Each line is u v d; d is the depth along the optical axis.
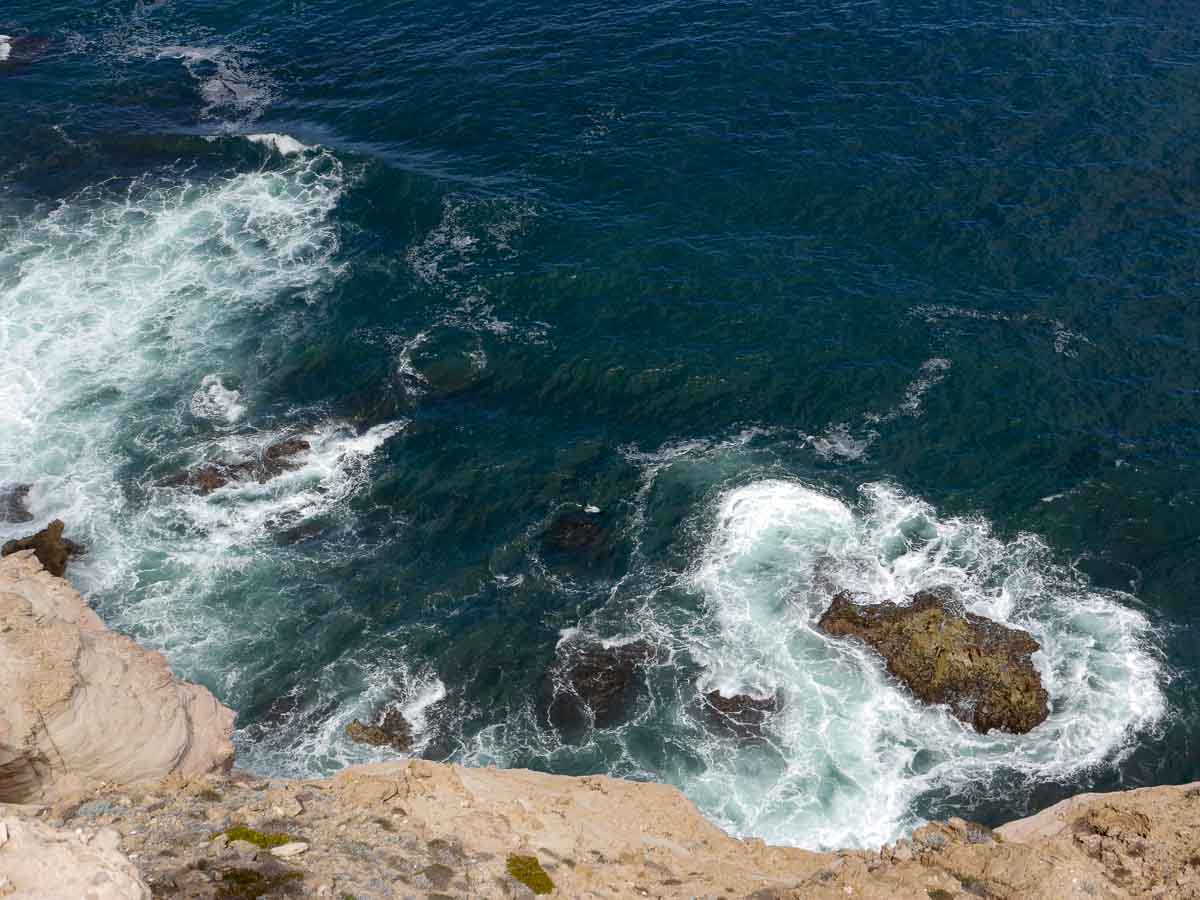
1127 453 54.16
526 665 46.91
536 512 53.00
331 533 52.00
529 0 90.31
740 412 57.19
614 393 58.22
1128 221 65.62
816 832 41.19
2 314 62.53
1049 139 71.50
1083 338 59.31
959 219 66.44
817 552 50.97
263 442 55.91
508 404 58.00
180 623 47.94
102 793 27.08
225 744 31.62
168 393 58.28
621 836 29.03
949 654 46.31
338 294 64.06
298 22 90.00
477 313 62.53
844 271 63.81
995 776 43.00
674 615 48.81
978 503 52.66
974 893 24.98
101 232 68.69
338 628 48.06
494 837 26.58
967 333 59.97
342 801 27.69
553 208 68.88
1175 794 29.09
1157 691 45.47
